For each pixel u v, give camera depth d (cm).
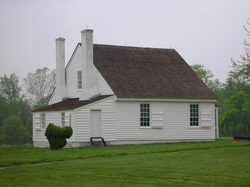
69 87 3516
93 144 2733
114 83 2998
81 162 1842
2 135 6981
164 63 3516
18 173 1579
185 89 3231
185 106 3156
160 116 3034
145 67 3356
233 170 1577
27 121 7494
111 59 3297
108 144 2844
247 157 1964
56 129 2506
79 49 3362
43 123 3244
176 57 3669
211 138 3241
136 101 2964
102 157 2028
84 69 3108
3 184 1374
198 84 3375
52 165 1767
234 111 6262
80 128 2761
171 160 1875
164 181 1380
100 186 1309
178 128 3109
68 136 2530
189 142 3086
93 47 3375
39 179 1445
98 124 2833
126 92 2930
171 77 3344
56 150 2428
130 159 1919
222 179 1400
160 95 3031
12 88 7525
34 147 3134
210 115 3244
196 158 1938
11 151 2709
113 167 1675
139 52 3541
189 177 1441
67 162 1855
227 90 7112
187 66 3594
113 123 2877
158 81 3222
